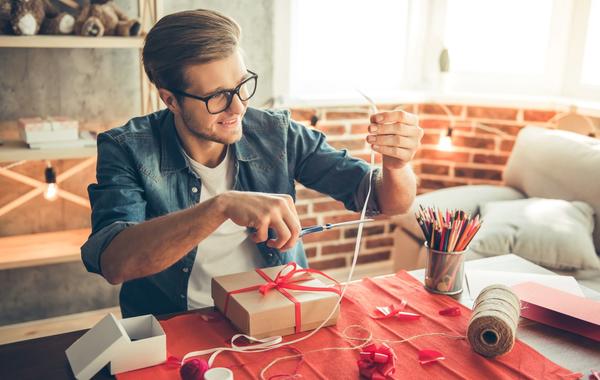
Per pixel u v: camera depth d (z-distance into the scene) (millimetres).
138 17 2416
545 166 2518
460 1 3098
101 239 1149
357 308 1223
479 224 1286
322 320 1124
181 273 1410
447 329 1139
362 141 3031
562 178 2436
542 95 3053
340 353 1041
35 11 2020
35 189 2428
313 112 2891
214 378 894
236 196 1068
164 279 1417
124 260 1093
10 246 2312
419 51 3219
